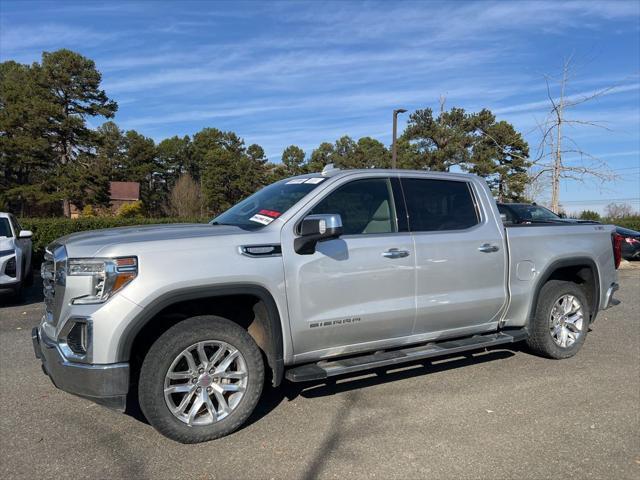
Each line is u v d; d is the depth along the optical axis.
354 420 4.17
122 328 3.48
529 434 3.93
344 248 4.29
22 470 3.40
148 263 3.58
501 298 5.17
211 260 3.75
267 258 3.96
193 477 3.33
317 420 4.17
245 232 4.00
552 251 5.55
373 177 4.70
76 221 16.67
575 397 4.67
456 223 5.04
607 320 7.95
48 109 39.03
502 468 3.44
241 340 3.87
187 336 3.68
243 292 3.84
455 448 3.71
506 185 36.06
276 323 3.99
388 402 4.54
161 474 3.36
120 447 3.72
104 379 3.46
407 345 4.81
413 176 4.93
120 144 71.12
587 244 5.88
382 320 4.46
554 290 5.62
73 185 40.47
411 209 4.80
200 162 80.44
